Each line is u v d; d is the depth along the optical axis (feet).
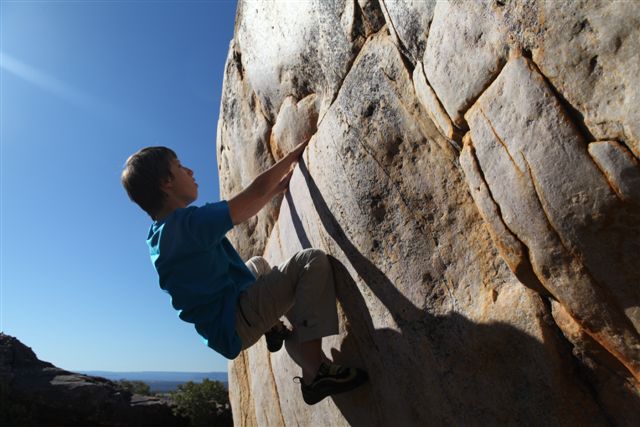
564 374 5.18
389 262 7.09
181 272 7.49
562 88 4.45
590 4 4.11
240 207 7.91
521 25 4.68
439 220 6.39
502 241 5.26
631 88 3.93
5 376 53.26
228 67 13.67
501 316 5.65
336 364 8.18
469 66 5.29
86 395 53.26
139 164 8.02
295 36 9.00
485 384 5.84
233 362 14.84
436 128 6.26
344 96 7.62
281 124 10.35
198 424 55.16
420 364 6.69
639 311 4.38
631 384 4.95
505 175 5.01
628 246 4.28
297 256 8.15
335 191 7.86
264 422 11.67
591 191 4.32
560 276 4.79
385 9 6.53
